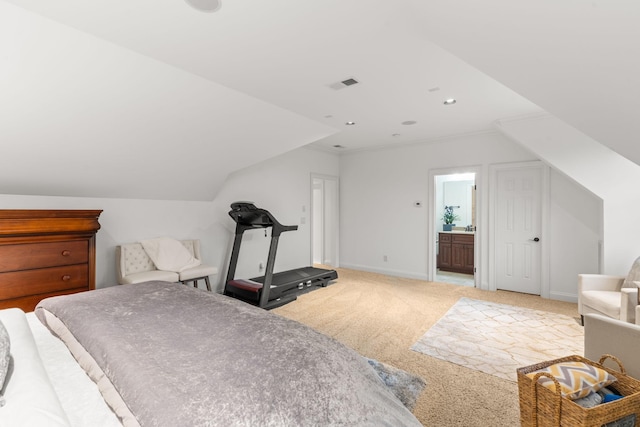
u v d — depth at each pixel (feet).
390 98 10.48
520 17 4.73
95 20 5.97
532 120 12.44
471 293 14.92
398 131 15.19
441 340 9.57
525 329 10.42
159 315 4.83
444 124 13.88
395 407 3.50
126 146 9.66
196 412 2.72
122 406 3.08
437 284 16.67
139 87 7.97
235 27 6.31
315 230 23.80
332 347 3.97
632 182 10.96
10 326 4.68
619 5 3.75
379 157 19.39
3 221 8.39
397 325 10.84
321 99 10.41
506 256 15.19
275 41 6.84
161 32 6.42
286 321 4.76
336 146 19.06
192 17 5.96
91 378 3.79
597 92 5.63
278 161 17.71
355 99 10.50
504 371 7.76
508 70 6.34
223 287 15.33
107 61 7.06
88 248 10.03
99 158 9.70
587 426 4.29
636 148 6.84
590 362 5.56
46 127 7.95
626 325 5.69
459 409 6.32
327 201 22.79
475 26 5.46
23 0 5.37
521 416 5.35
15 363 3.65
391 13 5.94
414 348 9.04
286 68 8.14
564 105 6.64
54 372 3.99
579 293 10.59
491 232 15.42
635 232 10.96
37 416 2.73
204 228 14.56
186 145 10.73
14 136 7.80
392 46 7.14
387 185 19.07
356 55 7.55
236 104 9.91
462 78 8.95
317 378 3.23
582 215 13.15
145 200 12.63
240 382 3.10
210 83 8.82
